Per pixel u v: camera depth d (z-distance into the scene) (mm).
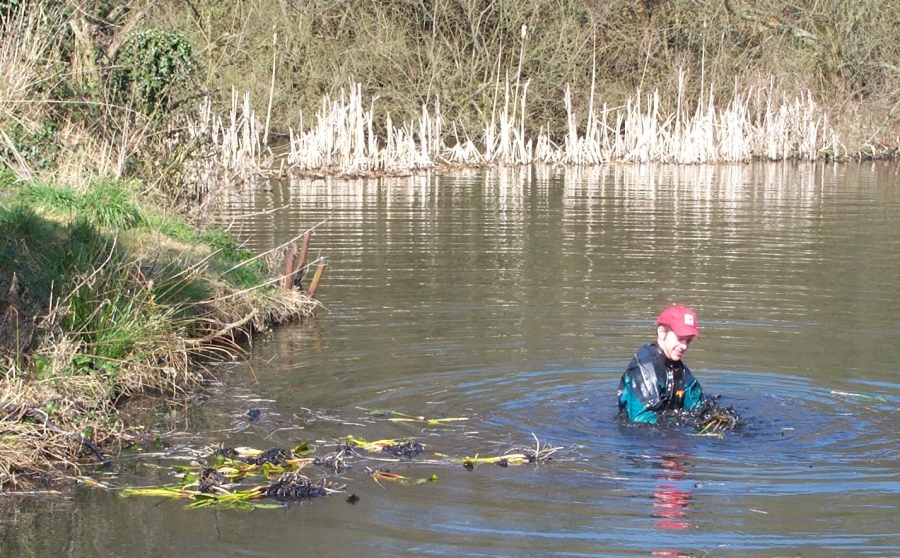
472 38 28891
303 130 27219
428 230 14516
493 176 23391
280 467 5762
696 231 14445
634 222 15414
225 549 4738
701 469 5707
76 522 5086
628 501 5266
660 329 6621
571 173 24219
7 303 7348
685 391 6676
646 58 30609
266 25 27453
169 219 10961
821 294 10242
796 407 6797
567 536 4824
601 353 8109
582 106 30125
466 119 28734
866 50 29750
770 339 8562
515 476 5590
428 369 7699
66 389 6691
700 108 28125
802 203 17984
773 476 5590
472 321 9172
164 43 12703
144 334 7703
